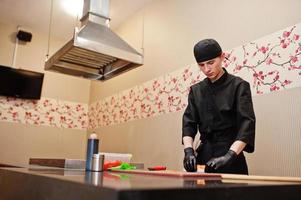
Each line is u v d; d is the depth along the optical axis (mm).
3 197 988
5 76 3348
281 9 1663
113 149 3152
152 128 2588
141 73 2889
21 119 3449
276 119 1585
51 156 3561
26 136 3443
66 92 3822
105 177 763
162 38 2668
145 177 795
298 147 1455
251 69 1777
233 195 555
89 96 3992
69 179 609
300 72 1509
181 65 2367
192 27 2322
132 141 2844
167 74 2514
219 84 1404
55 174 828
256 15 1809
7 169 1024
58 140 3650
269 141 1599
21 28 3578
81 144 3816
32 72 3520
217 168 1105
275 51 1655
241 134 1224
